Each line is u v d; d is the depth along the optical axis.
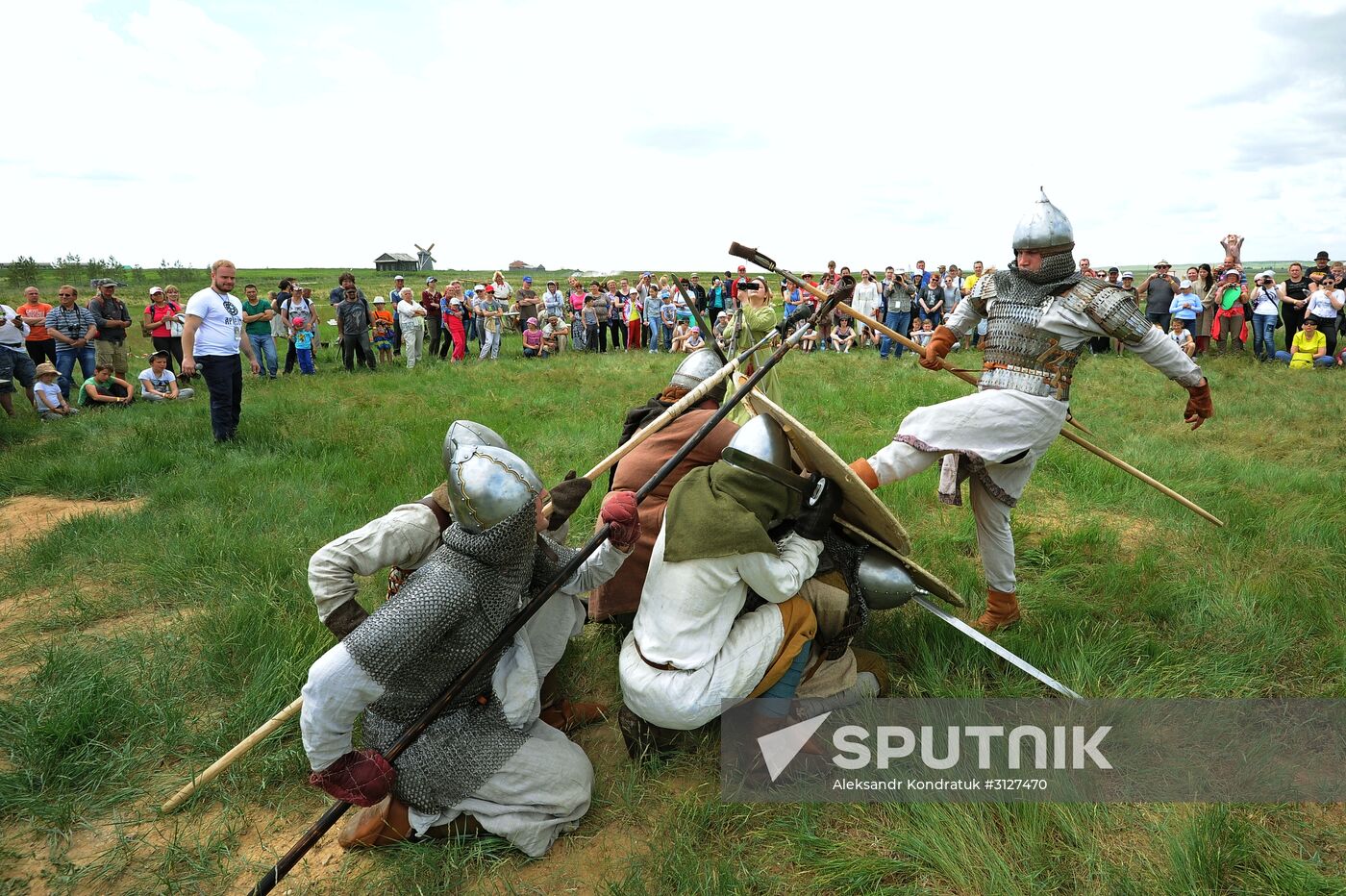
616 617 3.68
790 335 3.36
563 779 2.72
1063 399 3.56
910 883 2.51
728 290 19.66
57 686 3.49
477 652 2.57
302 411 9.80
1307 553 4.61
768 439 2.92
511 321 24.56
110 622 4.24
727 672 2.82
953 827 2.59
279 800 2.96
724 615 2.89
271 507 5.68
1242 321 15.46
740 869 2.56
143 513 5.67
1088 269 16.77
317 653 3.62
